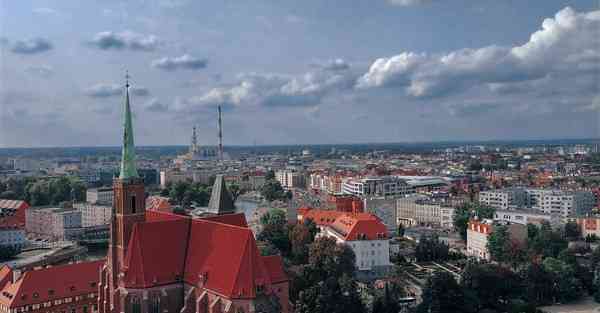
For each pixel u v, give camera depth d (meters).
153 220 181.38
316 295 174.88
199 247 159.75
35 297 173.88
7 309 171.38
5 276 191.88
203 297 151.25
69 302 180.75
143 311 153.12
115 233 161.25
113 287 160.00
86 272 187.12
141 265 153.88
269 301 147.38
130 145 160.38
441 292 185.75
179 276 159.00
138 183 160.00
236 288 143.50
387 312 181.50
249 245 147.25
